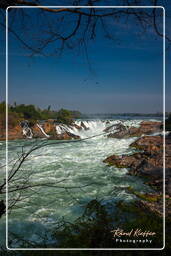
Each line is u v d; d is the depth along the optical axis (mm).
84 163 12234
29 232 4961
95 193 7594
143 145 17797
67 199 6957
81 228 2852
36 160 11484
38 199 6688
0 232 4965
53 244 2746
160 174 9469
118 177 9695
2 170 6961
